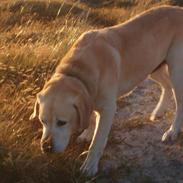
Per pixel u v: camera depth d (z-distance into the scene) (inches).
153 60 211.3
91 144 194.4
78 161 198.2
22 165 187.2
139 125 240.1
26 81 237.6
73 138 216.1
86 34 197.0
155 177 200.4
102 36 195.5
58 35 326.6
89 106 175.2
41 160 192.7
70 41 306.0
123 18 488.7
